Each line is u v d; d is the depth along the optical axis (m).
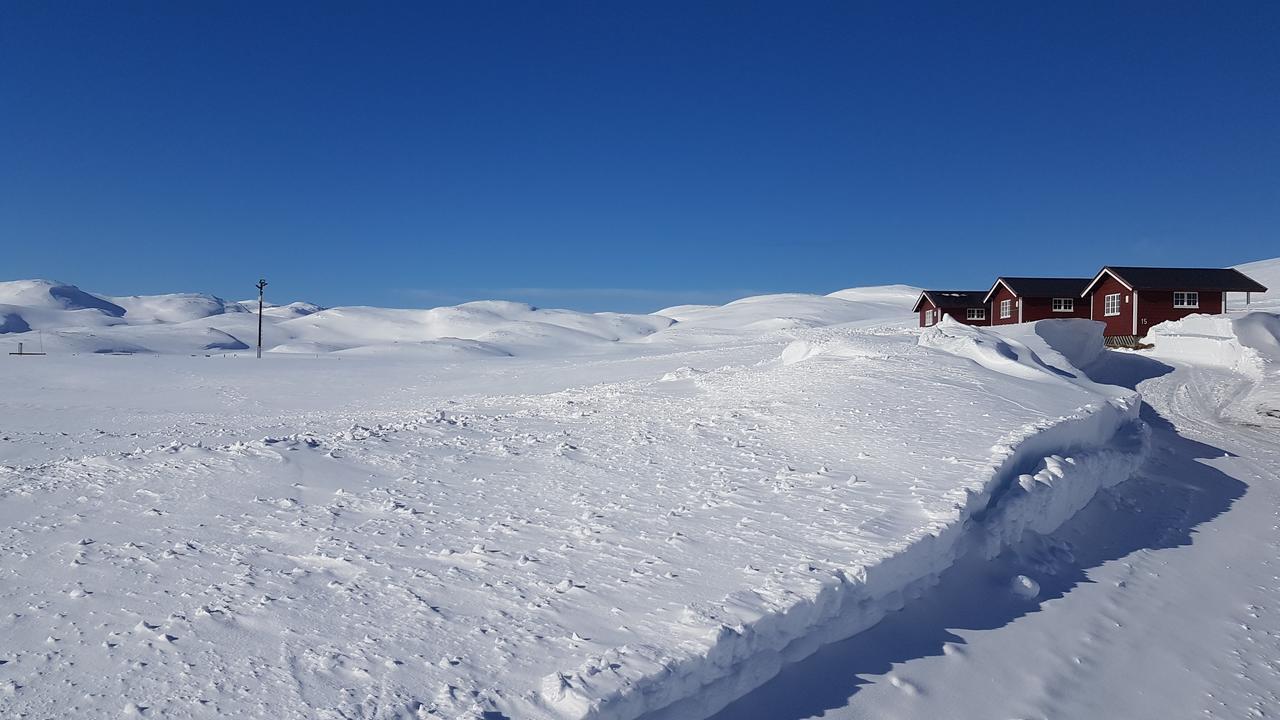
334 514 8.77
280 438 13.30
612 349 70.81
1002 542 8.55
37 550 7.33
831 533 7.44
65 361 50.16
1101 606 7.88
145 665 4.95
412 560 7.09
